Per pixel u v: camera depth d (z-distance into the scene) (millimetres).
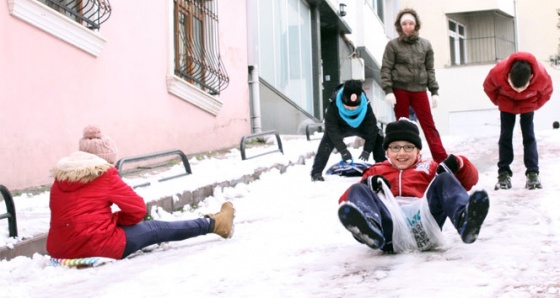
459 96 31766
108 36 10680
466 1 31641
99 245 5957
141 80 11562
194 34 13711
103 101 10516
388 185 4930
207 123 13773
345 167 10219
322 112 21547
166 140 12266
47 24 9242
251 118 16062
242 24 15586
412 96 10164
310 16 21047
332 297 4242
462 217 4480
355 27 24891
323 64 23641
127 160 8773
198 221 6445
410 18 10047
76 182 5969
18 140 8820
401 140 5086
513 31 33344
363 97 9383
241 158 11883
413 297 4059
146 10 11742
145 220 6492
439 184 4730
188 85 12781
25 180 8922
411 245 5090
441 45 31812
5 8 8609
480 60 33094
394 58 10141
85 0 10242
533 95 7512
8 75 8680
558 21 33188
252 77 16047
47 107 9328
